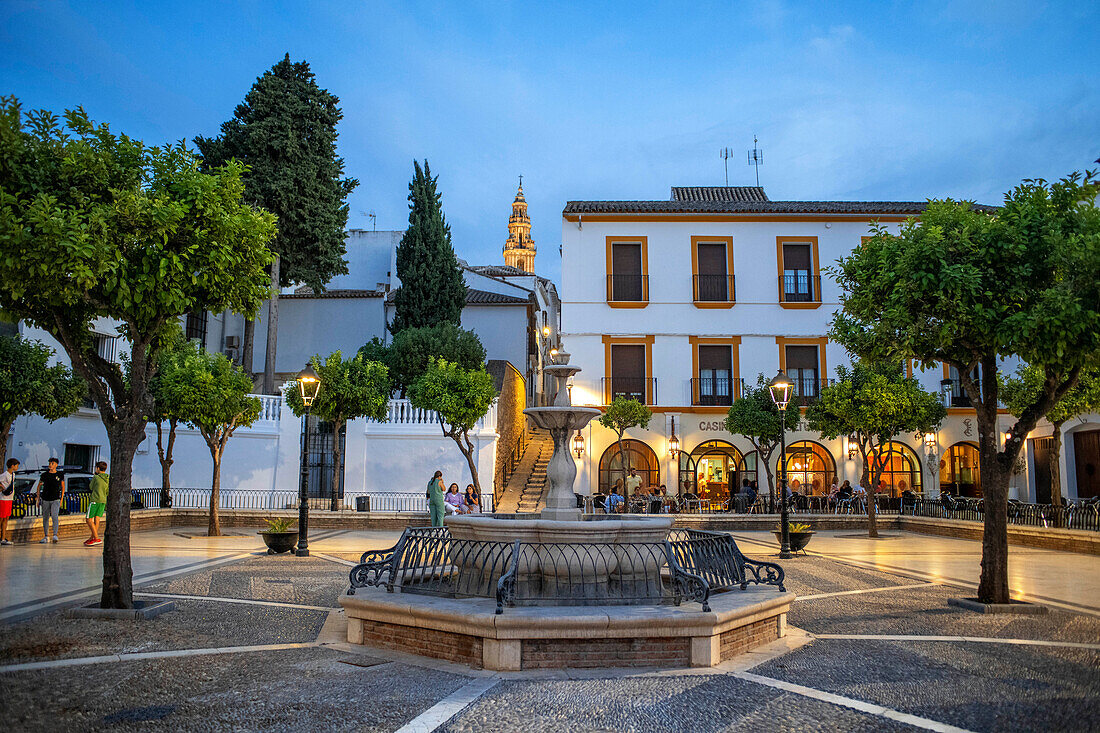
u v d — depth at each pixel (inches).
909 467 1146.7
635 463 1139.3
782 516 660.1
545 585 324.2
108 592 354.0
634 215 1167.0
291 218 1168.2
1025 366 787.4
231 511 904.9
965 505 919.0
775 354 1157.7
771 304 1163.9
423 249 1258.0
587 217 1167.0
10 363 650.2
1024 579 504.7
